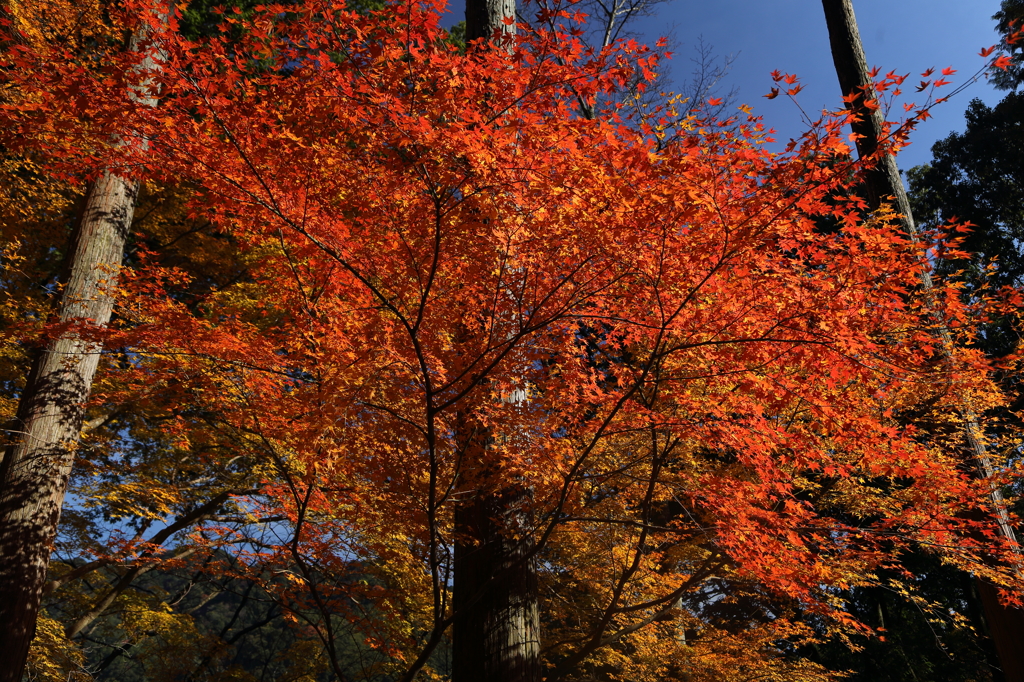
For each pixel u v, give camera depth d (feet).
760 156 9.39
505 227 10.64
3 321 29.14
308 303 12.79
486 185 9.54
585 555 27.73
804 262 12.45
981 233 51.78
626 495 19.81
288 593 18.22
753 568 14.82
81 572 26.30
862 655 47.16
